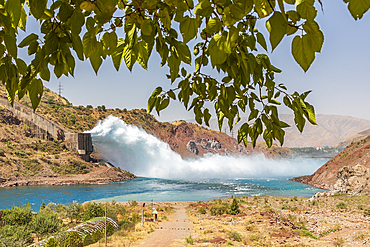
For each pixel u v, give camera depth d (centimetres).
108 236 2542
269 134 160
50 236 2214
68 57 102
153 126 16875
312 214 3506
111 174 9331
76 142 9681
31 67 103
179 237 2573
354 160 7369
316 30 74
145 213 4078
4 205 4938
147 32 104
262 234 2492
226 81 150
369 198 4288
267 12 74
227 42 87
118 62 120
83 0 87
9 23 88
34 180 7612
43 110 12294
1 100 10400
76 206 3553
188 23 97
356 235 2328
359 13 55
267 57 141
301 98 142
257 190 7300
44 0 88
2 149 8262
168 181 9744
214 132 19525
